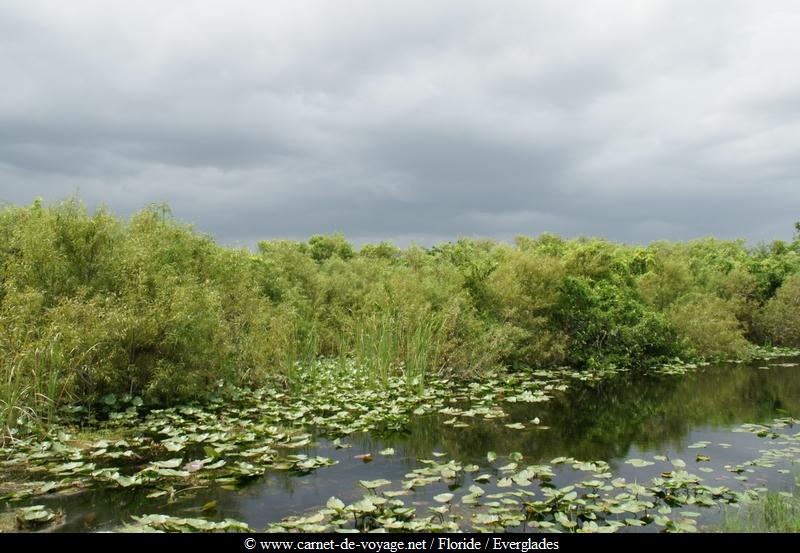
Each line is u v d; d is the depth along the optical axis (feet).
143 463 23.03
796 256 88.63
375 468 22.94
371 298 50.80
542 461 24.02
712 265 78.02
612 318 51.44
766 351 64.08
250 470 21.77
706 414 33.01
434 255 75.10
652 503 18.52
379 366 41.45
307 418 31.09
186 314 32.65
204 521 16.37
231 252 42.34
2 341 28.40
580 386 42.39
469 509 18.49
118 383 31.99
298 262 56.59
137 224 38.14
